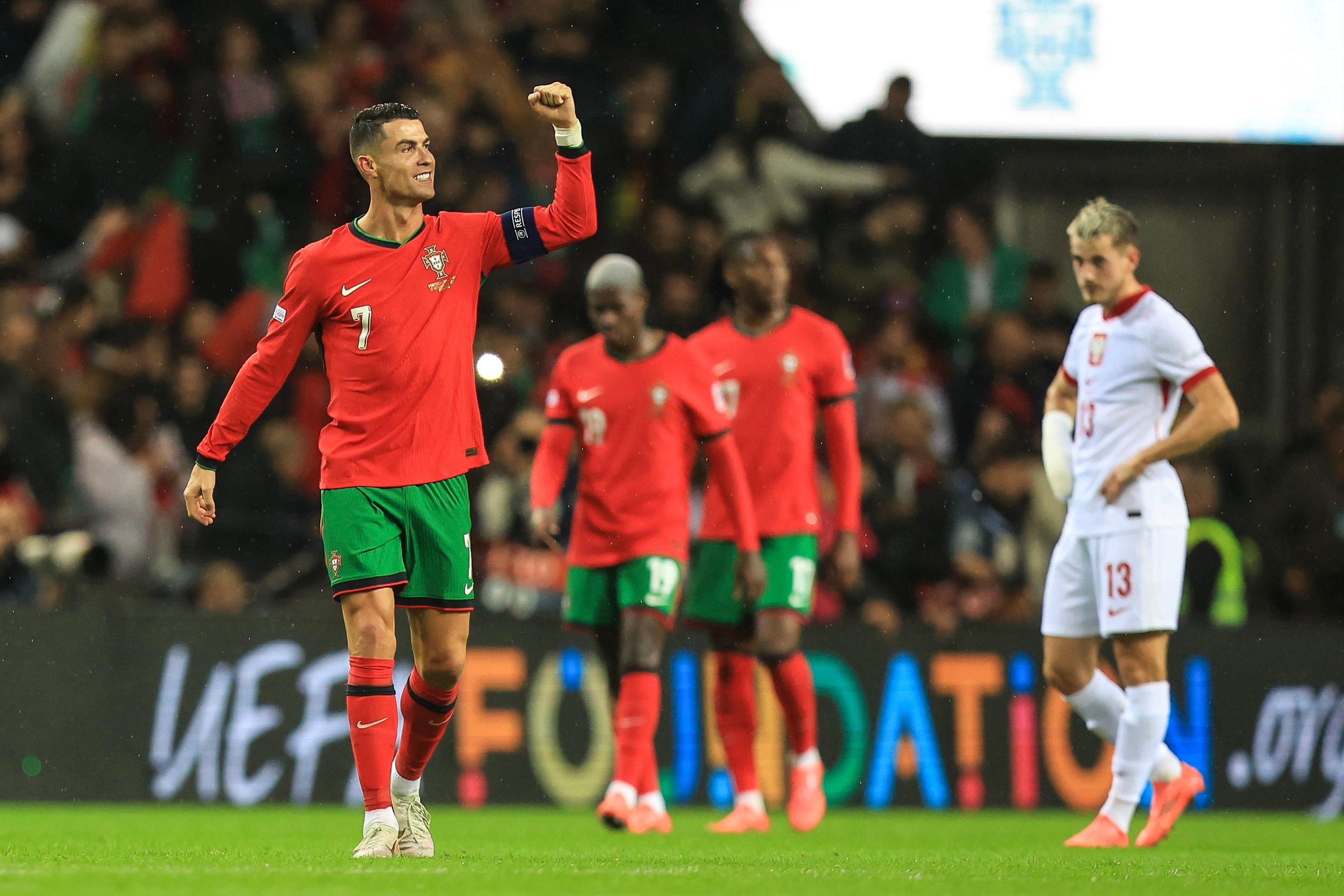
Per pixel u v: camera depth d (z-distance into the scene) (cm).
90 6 4469
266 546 3672
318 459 3931
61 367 3725
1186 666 3447
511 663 3212
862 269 4662
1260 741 3456
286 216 4350
